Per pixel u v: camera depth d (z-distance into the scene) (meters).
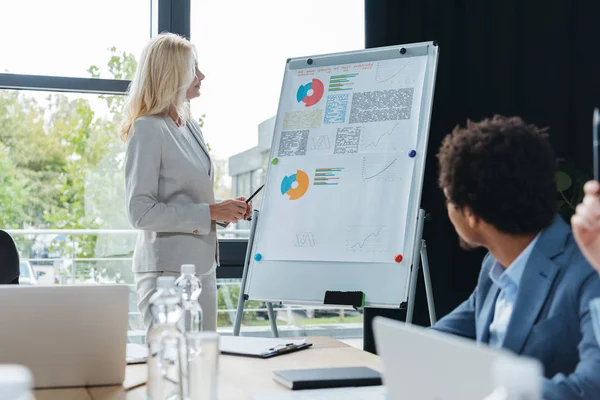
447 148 1.19
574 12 3.63
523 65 3.57
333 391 1.37
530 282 1.20
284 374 1.46
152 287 2.53
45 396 1.36
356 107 3.01
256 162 3.53
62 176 3.32
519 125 1.17
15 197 3.28
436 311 3.46
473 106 3.51
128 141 2.53
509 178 1.13
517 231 1.18
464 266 3.49
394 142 2.89
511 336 1.20
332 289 2.78
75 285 1.43
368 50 3.06
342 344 1.93
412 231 2.74
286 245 2.92
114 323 1.43
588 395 1.01
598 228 1.10
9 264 2.22
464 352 0.76
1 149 3.25
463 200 1.17
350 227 2.84
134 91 2.60
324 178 2.95
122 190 3.38
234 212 2.60
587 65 3.63
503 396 0.64
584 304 1.14
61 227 3.32
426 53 2.97
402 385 0.89
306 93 3.12
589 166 3.60
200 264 2.56
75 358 1.43
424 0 3.48
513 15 3.55
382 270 2.74
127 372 1.58
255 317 3.49
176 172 2.56
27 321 1.41
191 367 1.07
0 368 0.73
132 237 3.38
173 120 2.66
